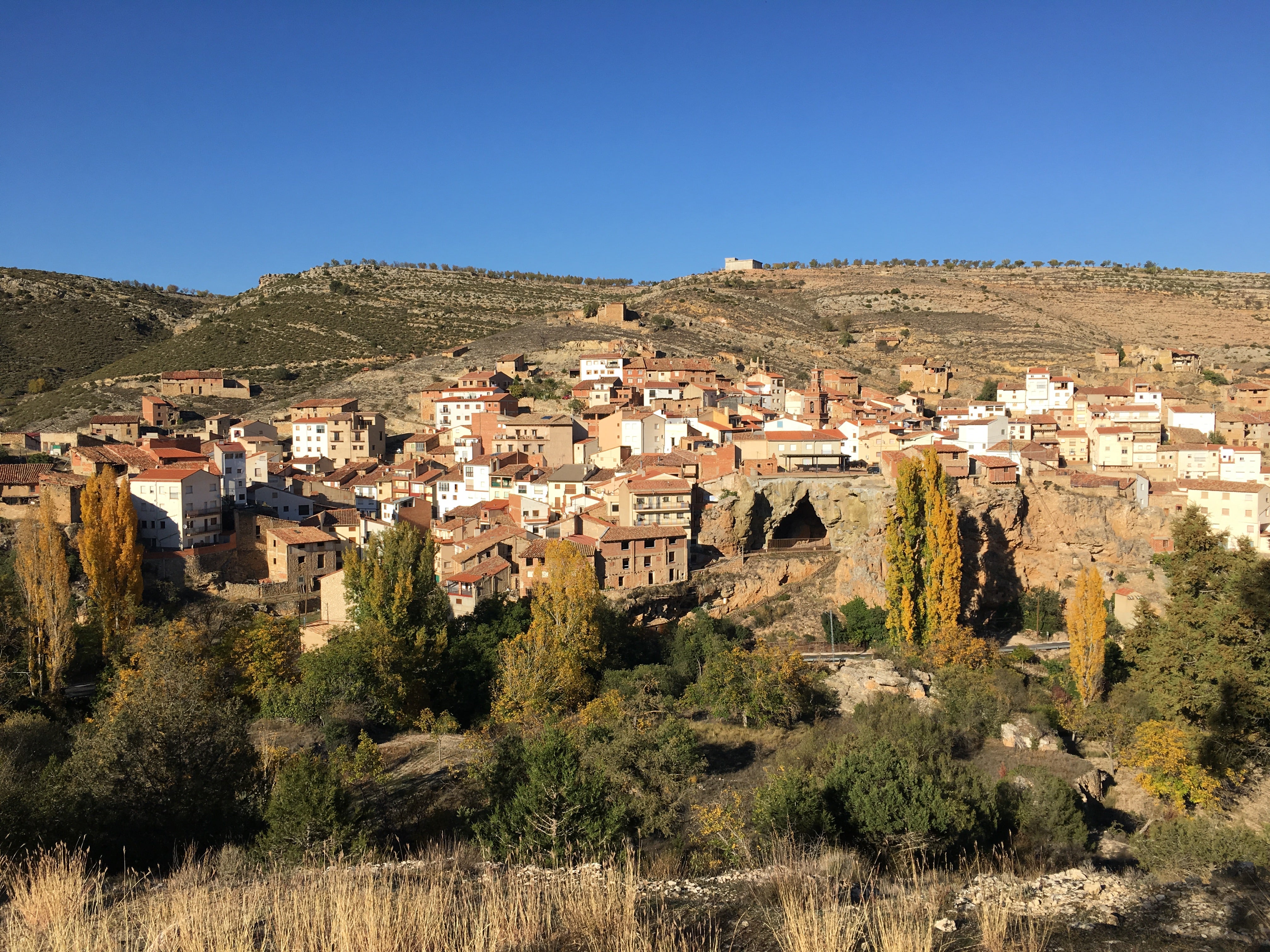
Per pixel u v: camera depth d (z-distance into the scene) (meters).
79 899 19.33
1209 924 15.41
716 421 148.25
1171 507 118.94
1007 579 112.44
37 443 156.12
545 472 127.50
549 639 80.94
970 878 19.67
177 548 106.69
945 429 149.62
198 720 38.09
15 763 46.81
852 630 98.81
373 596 81.06
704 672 82.25
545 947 15.44
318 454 171.50
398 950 15.57
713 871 27.98
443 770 57.06
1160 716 64.69
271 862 28.28
